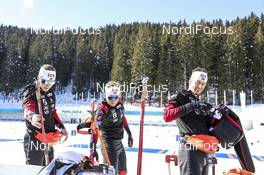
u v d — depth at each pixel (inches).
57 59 1305.4
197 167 136.2
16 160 285.4
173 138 432.5
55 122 173.9
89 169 106.6
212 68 1106.7
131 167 266.5
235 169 109.1
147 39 1095.6
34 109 157.6
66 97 1108.5
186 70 1077.1
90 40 1337.4
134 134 468.8
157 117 603.5
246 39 1189.7
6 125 595.8
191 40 1083.3
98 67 1293.1
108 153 195.2
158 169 257.6
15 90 1218.0
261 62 1163.9
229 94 1092.5
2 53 1294.3
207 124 138.5
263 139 406.3
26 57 1293.1
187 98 141.3
